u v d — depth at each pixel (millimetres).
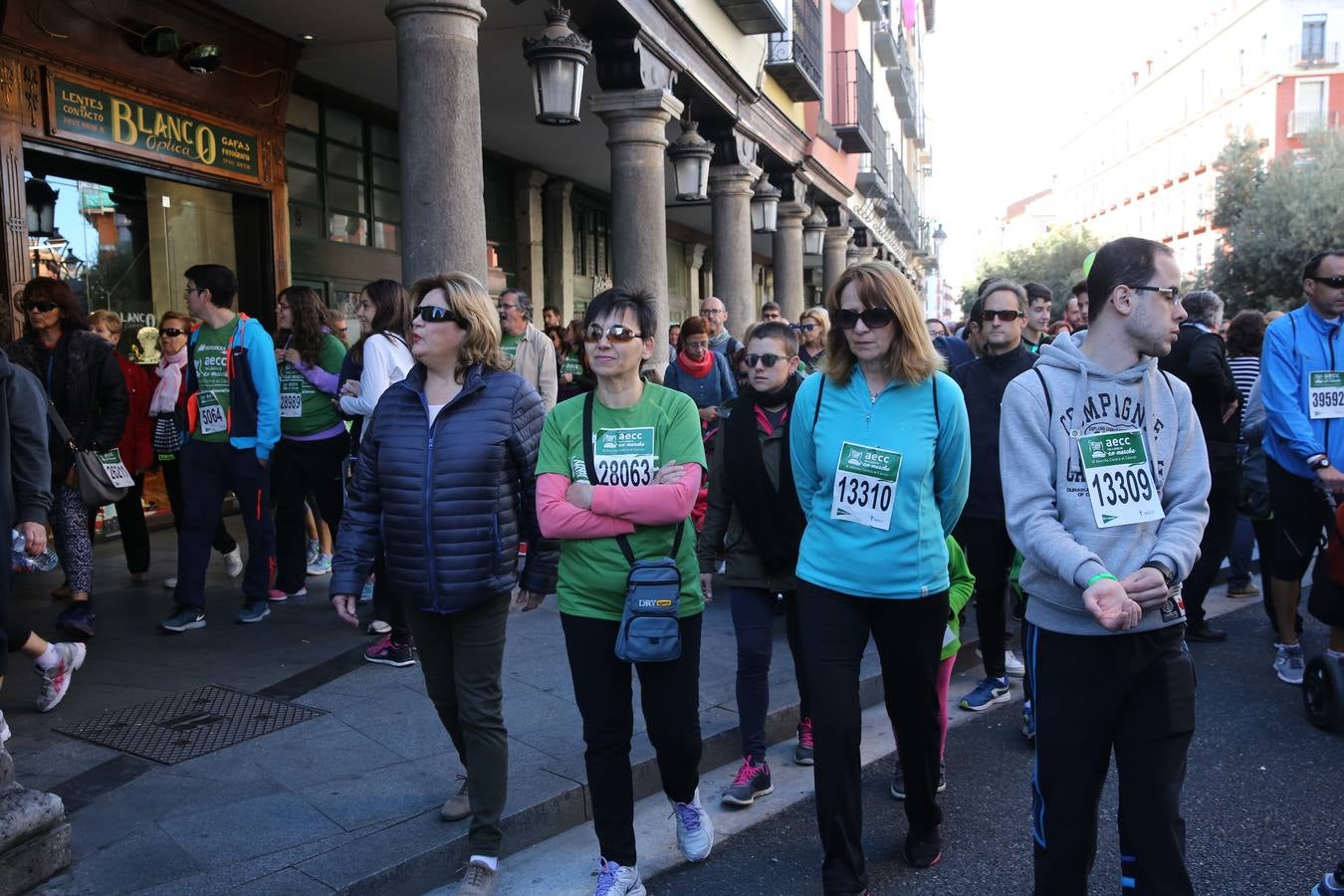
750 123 12125
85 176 7762
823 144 17141
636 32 8289
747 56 12039
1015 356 4758
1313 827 3740
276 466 6184
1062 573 2426
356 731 4270
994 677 5082
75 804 3572
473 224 5934
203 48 7934
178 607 5723
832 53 20031
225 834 3365
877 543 3088
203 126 8461
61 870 3127
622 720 3174
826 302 3232
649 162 8852
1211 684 5406
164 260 8531
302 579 6430
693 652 3230
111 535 8359
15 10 6727
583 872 3443
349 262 10781
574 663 3162
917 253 42281
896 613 3131
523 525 3451
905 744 3311
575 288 15867
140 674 4969
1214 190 38562
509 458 3291
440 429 3215
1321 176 34312
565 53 6922
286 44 9070
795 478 3404
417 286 3293
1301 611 7012
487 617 3242
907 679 3193
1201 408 5844
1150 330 2512
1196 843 3623
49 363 5305
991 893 3266
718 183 12016
